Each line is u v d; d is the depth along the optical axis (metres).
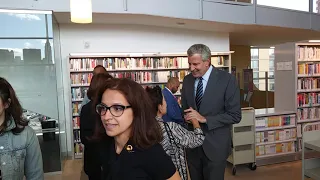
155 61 5.70
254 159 4.12
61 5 4.24
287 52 4.70
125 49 5.73
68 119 5.32
